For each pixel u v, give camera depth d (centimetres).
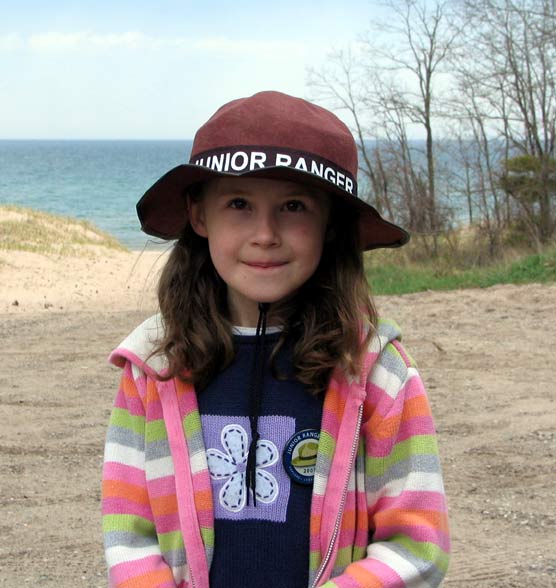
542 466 525
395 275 1555
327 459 185
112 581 184
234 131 184
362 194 2038
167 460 191
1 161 15475
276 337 192
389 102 2033
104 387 747
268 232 185
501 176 1975
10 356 892
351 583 173
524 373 755
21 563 414
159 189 195
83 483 521
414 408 190
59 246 2017
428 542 180
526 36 2012
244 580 182
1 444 590
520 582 383
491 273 1384
